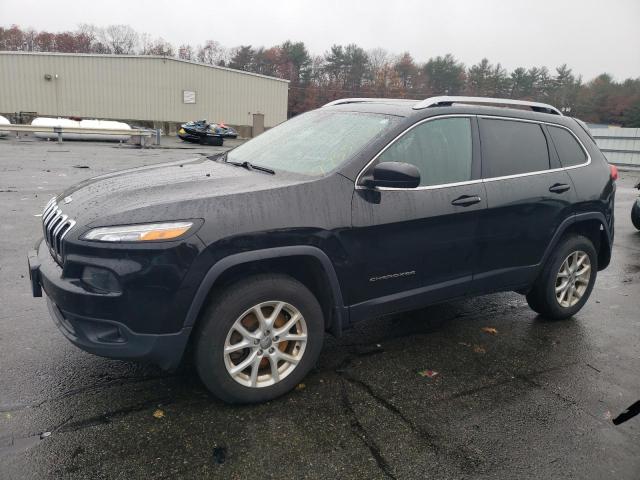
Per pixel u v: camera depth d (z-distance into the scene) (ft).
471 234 12.44
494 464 8.91
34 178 37.47
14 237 21.36
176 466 8.45
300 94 258.37
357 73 273.54
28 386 10.54
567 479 8.63
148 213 9.12
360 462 8.79
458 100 12.89
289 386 10.59
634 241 28.17
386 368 12.10
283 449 9.01
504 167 13.16
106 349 9.14
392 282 11.53
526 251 13.76
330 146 11.82
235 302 9.61
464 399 10.91
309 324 10.55
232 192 9.80
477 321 15.29
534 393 11.30
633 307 17.28
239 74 124.06
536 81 275.18
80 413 9.73
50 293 9.62
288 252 9.87
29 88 104.17
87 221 9.30
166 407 10.07
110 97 109.70
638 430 10.12
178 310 9.14
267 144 13.53
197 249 9.08
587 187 14.78
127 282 8.82
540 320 15.62
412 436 9.56
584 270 15.52
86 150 63.36
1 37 279.69
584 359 13.10
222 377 9.75
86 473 8.21
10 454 8.53
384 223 10.98
